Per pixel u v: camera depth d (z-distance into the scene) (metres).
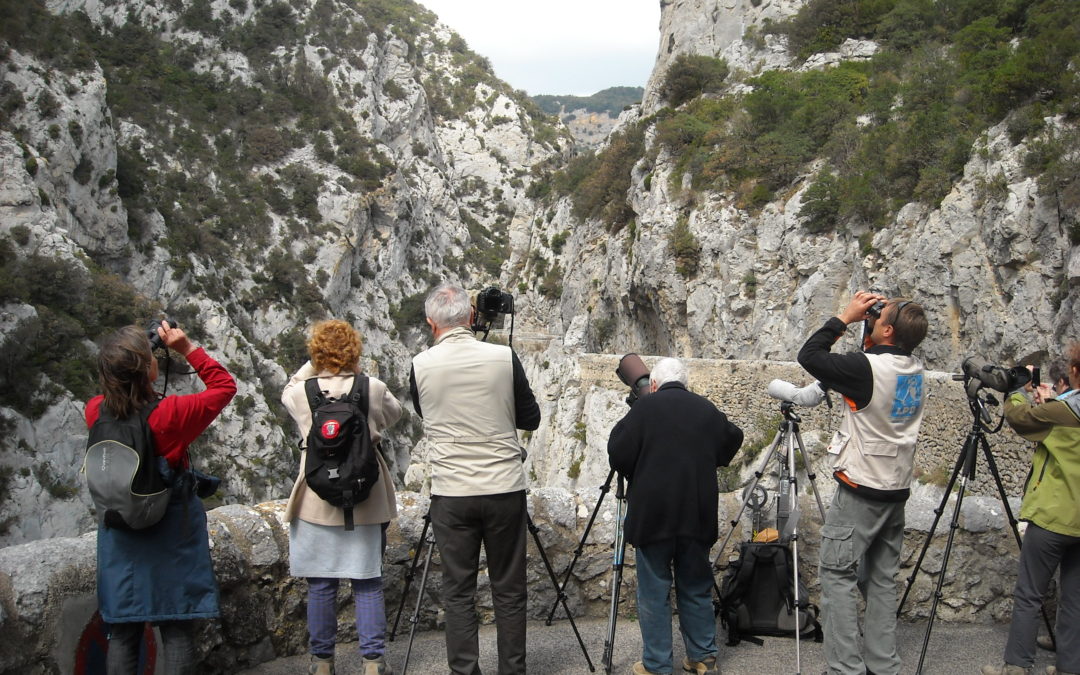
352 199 60.41
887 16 37.22
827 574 4.31
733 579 5.13
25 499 28.94
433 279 70.19
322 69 71.44
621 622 5.57
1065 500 4.28
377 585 4.35
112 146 44.69
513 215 88.12
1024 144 20.19
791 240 28.67
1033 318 18.30
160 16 66.81
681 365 4.60
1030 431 4.44
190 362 3.63
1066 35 21.91
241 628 4.62
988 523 5.60
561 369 31.70
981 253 20.36
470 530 4.12
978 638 5.27
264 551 4.76
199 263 49.50
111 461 3.28
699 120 37.47
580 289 46.56
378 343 59.50
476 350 4.19
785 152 31.44
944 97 27.31
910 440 4.22
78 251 37.72
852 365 4.12
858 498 4.22
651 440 4.29
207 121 60.88
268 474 42.38
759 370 21.31
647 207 36.44
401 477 53.31
